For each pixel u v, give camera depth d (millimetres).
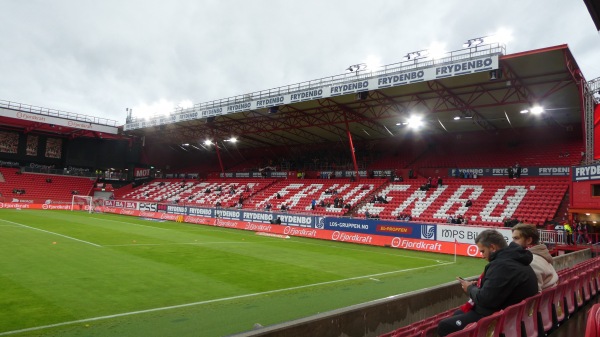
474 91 26047
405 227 23594
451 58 22578
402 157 41094
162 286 11352
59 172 51188
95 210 46406
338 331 4645
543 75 22500
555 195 25844
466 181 31750
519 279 4504
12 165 49250
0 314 8195
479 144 37812
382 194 33969
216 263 15492
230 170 53031
